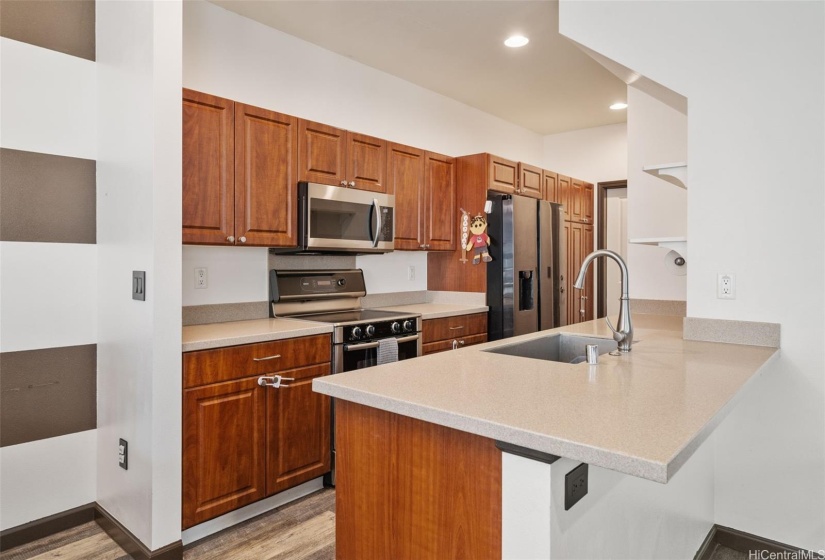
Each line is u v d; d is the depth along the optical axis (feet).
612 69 8.03
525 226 12.66
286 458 8.04
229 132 8.18
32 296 7.03
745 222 6.58
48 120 7.09
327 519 7.82
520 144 16.55
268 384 7.71
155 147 6.34
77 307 7.41
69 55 7.25
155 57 6.32
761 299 6.51
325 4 8.98
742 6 6.55
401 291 12.79
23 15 6.86
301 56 10.40
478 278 12.53
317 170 9.49
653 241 7.35
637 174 10.09
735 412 6.86
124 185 6.90
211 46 9.01
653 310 10.07
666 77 7.07
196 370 6.91
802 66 6.21
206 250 9.00
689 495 6.05
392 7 9.04
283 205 8.96
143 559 6.51
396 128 12.39
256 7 9.12
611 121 15.96
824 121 6.10
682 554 5.87
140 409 6.62
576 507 3.60
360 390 4.27
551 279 13.91
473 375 4.83
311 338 8.39
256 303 9.67
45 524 7.15
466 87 13.02
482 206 12.41
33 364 7.06
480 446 3.72
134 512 6.76
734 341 6.65
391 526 4.34
